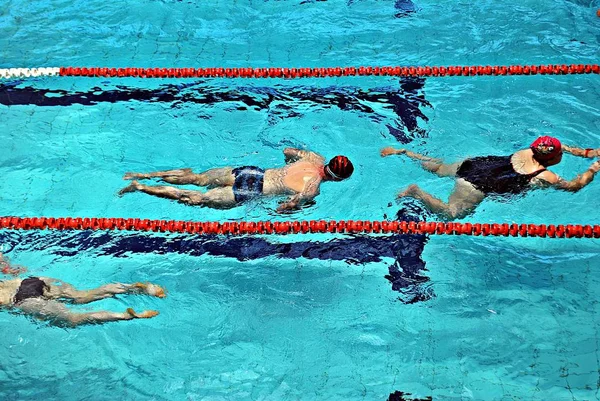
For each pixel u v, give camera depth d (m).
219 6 7.03
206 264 4.54
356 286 4.39
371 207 4.83
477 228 4.73
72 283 4.35
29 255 4.52
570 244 4.65
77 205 4.85
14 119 5.54
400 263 4.54
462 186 4.68
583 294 4.30
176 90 5.89
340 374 3.87
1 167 5.11
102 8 6.97
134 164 5.13
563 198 4.91
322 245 4.66
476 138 5.34
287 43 6.49
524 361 3.90
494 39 6.48
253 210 4.80
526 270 4.48
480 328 4.11
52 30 6.62
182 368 3.91
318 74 6.09
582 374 3.81
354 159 5.17
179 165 5.11
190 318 4.19
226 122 5.54
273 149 5.24
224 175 4.74
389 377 3.84
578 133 5.37
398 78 6.03
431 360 3.93
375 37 6.55
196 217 4.81
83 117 5.58
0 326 4.07
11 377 3.82
